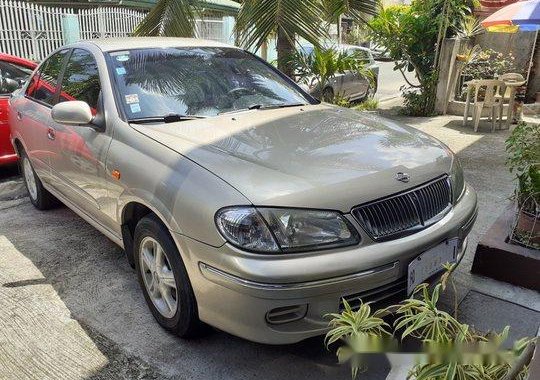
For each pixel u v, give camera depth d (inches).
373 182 100.6
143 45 152.3
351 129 127.2
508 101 338.3
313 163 104.2
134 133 120.1
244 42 222.8
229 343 112.5
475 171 238.1
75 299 132.3
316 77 351.9
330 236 93.2
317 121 131.8
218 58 157.2
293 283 88.6
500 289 132.1
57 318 123.7
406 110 402.6
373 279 94.7
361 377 101.3
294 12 217.0
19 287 138.5
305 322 92.7
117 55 144.1
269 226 90.7
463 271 141.3
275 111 139.1
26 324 121.4
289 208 91.9
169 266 109.1
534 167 134.0
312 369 104.0
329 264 90.6
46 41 473.1
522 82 325.1
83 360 108.3
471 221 120.0
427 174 110.7
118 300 131.6
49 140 158.9
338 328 77.2
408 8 422.6
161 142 113.6
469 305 125.0
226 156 105.4
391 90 602.5
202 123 125.0
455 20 384.2
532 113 392.8
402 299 101.9
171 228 100.8
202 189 97.1
